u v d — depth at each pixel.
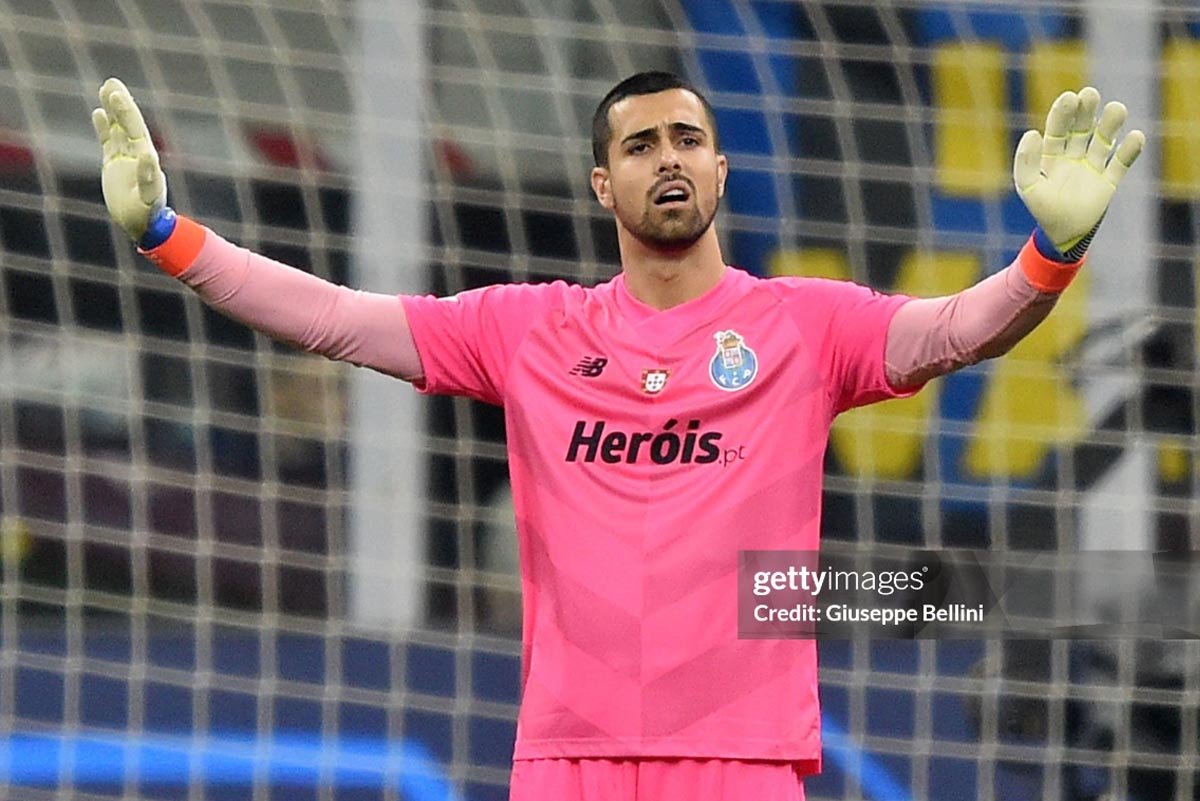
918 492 21.58
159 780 20.89
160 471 22.53
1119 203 21.02
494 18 21.70
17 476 22.09
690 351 12.31
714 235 12.59
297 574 22.64
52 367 22.17
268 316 12.47
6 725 21.09
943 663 20.59
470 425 22.00
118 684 21.55
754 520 12.06
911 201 22.16
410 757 21.11
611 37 21.78
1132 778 20.56
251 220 21.95
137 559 22.30
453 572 22.23
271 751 21.17
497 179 22.02
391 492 22.33
